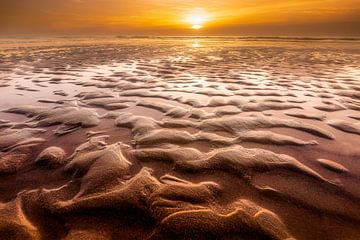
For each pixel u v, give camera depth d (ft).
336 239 5.23
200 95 17.25
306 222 5.65
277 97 16.76
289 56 45.14
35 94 17.54
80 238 5.24
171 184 6.95
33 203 6.26
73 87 19.94
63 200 6.34
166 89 19.19
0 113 13.32
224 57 43.96
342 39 125.18
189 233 5.31
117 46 72.84
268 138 10.05
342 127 11.32
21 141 9.82
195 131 10.80
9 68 29.53
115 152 8.77
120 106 14.65
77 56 43.75
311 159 8.42
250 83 21.53
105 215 5.84
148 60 39.19
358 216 5.84
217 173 7.57
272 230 5.40
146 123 11.66
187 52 54.24
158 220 5.65
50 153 8.76
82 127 11.35
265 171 7.69
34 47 65.62
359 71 28.22
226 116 12.75
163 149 9.05
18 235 5.29
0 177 7.42
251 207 6.08
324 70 28.99
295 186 6.95
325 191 6.74
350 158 8.48
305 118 12.56
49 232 5.39
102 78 23.90
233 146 9.33
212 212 5.88
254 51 56.80
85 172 7.55
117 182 7.02
